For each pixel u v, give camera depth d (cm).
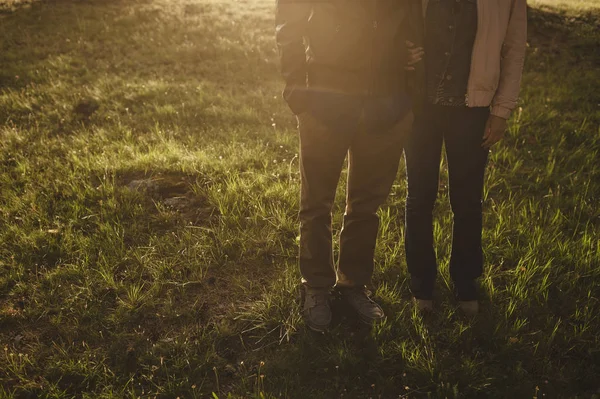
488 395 227
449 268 281
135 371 241
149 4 1033
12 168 439
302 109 224
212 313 279
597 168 453
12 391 230
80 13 960
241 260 320
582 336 260
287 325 265
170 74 719
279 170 426
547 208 374
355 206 256
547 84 683
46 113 575
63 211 370
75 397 228
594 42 836
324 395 228
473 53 231
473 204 261
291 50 216
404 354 244
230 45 816
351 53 218
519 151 486
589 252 313
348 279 271
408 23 224
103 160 439
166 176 422
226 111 570
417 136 254
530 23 901
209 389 232
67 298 285
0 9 967
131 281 303
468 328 263
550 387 231
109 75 701
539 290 288
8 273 306
